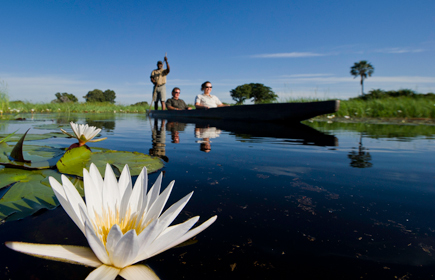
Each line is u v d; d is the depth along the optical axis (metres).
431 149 2.54
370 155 2.18
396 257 0.71
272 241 0.78
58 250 0.61
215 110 7.68
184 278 0.61
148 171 1.50
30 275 0.60
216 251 0.73
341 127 5.68
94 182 0.73
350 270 0.65
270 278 0.62
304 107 5.72
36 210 0.93
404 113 10.40
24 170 1.42
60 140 2.77
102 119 8.31
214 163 1.79
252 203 1.06
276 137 3.54
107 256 0.60
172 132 4.13
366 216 0.95
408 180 1.41
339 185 1.32
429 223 0.90
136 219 0.71
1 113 8.77
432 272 0.65
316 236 0.81
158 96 11.48
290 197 1.13
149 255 0.62
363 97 28.53
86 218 0.56
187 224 0.64
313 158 2.03
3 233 0.77
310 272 0.64
